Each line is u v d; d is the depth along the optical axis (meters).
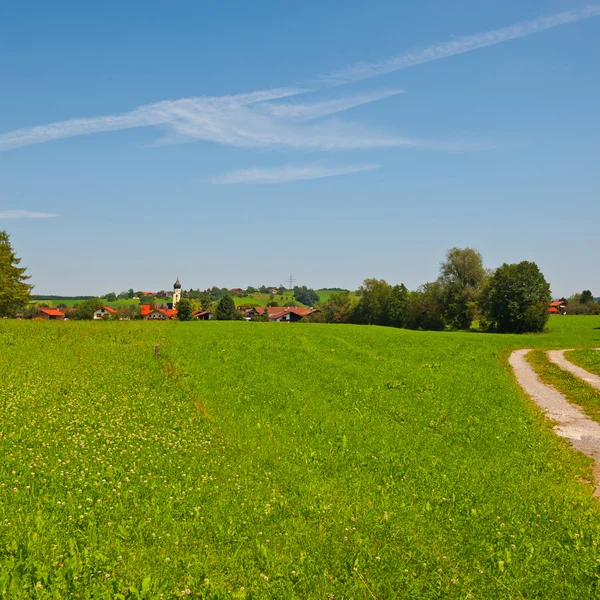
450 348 54.62
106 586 7.89
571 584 8.95
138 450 14.91
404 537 10.45
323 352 43.31
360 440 18.38
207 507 11.29
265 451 16.31
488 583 8.95
